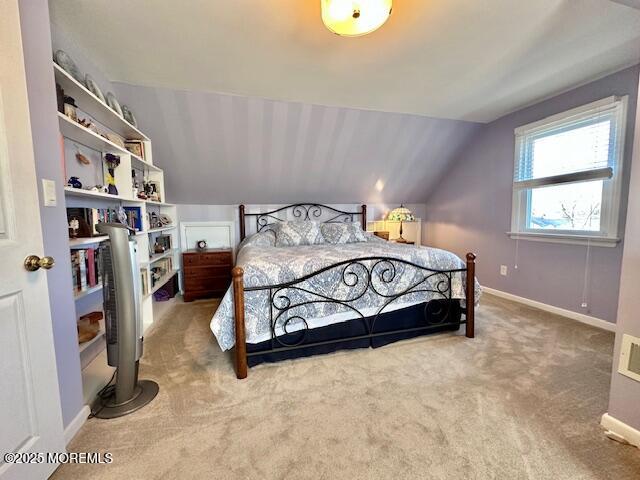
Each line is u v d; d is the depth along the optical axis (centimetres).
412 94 262
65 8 149
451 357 200
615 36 180
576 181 258
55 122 125
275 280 193
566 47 191
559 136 275
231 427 134
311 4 148
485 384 167
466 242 392
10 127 95
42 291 106
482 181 363
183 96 254
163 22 161
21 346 97
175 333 246
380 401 153
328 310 204
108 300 143
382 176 401
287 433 130
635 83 219
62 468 112
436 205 450
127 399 149
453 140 368
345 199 430
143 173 289
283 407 149
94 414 141
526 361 193
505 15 158
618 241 233
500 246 341
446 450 120
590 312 256
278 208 410
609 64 216
